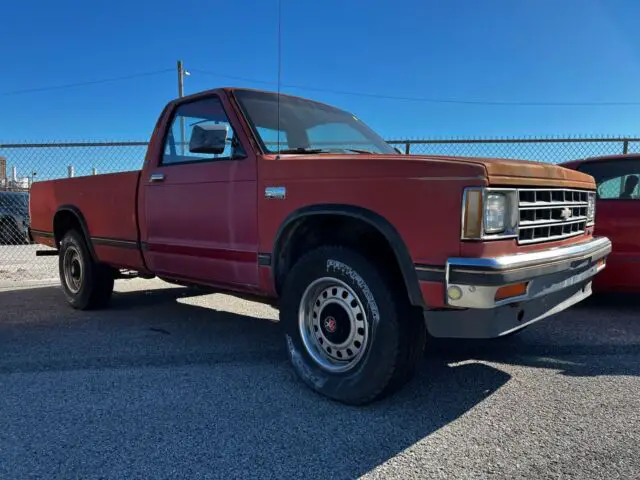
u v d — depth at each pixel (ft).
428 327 9.66
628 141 29.53
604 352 14.10
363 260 10.25
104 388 11.64
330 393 10.73
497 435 9.34
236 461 8.50
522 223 9.80
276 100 14.26
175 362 13.48
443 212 9.17
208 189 13.34
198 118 14.39
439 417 10.09
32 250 42.57
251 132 12.73
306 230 11.81
